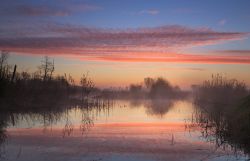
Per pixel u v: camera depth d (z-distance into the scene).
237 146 20.22
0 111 44.06
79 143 21.22
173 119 37.06
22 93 56.12
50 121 34.41
